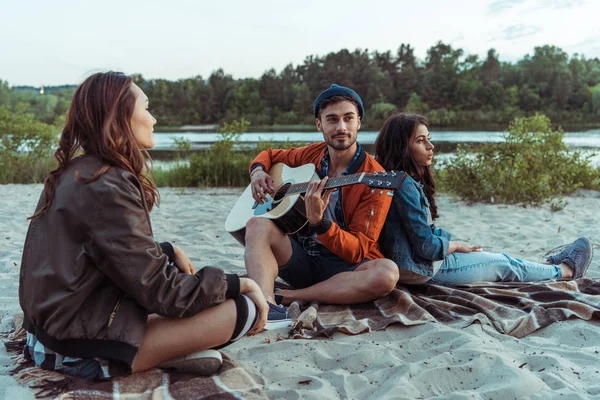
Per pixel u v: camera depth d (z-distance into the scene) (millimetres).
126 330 2203
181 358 2434
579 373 2668
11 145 13477
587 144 21391
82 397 2188
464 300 3541
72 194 2150
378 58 92562
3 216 7375
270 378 2689
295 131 51969
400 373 2660
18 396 2213
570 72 81312
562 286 3854
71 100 2297
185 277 2270
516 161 8828
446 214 7594
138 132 2387
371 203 3568
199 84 83688
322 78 86562
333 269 3691
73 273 2143
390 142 3885
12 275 4387
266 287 3424
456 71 80688
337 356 2936
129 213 2143
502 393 2453
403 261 3744
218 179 11594
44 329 2207
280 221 3604
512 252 5406
